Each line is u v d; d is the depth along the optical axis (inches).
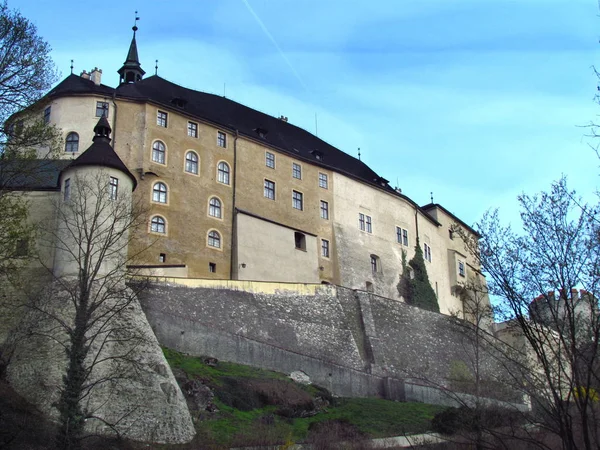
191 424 1438.2
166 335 1768.0
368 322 2292.1
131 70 2628.0
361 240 2832.2
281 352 1941.4
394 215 3024.1
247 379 1742.1
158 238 2150.6
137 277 1813.5
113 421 1333.7
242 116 2827.3
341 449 1454.2
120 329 1328.7
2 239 1366.9
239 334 1935.3
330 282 2662.4
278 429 1544.0
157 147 2249.0
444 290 3191.4
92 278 1298.0
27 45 1289.4
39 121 1374.3
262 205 2524.6
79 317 1230.9
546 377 668.7
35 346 1435.8
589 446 597.0
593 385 637.3
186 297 1899.6
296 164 2726.4
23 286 1584.6
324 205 2765.7
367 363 2161.7
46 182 1793.8
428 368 2289.6
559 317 701.9
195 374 1656.0
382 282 2837.1
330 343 2143.2
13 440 1186.6
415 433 1644.9
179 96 2549.2
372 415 1768.0
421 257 3046.3
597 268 657.6
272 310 2081.7
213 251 2288.4
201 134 2400.3
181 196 2257.6
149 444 1328.7
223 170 2433.6
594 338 645.9
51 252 1675.7
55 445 1157.7
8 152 1333.7
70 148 2137.1
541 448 680.4
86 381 1369.3
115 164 1752.0
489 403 1612.9
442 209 3368.6
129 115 2239.2
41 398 1338.6
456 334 2459.4
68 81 2313.0
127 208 1732.3
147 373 1465.3
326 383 1973.4
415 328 2412.6
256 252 2394.2
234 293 2020.2
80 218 1630.2
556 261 667.4
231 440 1432.1
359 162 3265.3
